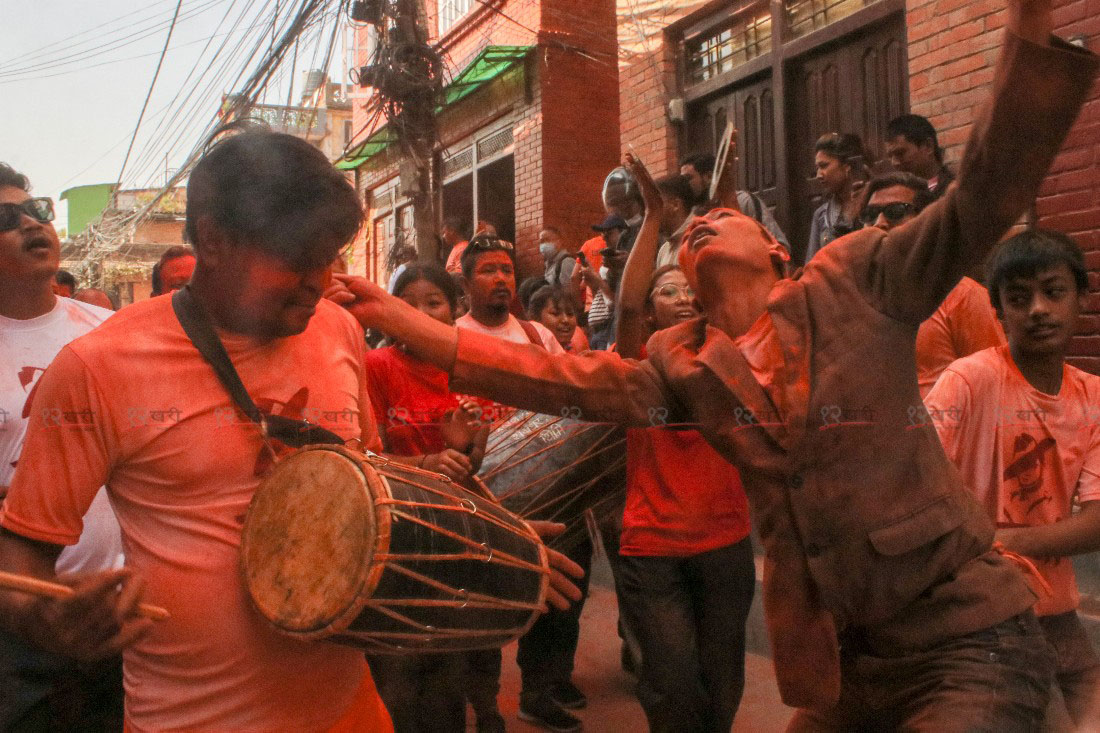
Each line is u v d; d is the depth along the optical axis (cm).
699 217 182
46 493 140
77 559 210
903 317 158
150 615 132
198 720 145
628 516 277
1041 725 160
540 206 815
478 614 147
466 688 294
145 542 145
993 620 159
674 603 270
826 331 161
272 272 137
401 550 131
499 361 172
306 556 135
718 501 271
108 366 140
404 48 568
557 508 261
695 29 622
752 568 278
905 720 168
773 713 313
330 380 159
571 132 818
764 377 166
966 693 154
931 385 255
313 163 136
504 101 871
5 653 194
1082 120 219
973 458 212
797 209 533
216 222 136
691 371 171
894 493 158
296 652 147
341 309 169
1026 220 238
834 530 160
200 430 143
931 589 161
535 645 345
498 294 355
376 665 248
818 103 517
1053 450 207
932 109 380
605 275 524
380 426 269
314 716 150
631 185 498
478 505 154
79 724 207
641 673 276
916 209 240
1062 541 194
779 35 538
